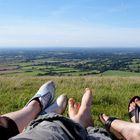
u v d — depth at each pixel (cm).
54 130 221
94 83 1373
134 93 962
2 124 251
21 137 198
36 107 350
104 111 654
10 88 1128
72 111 410
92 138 270
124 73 9425
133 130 351
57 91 1004
